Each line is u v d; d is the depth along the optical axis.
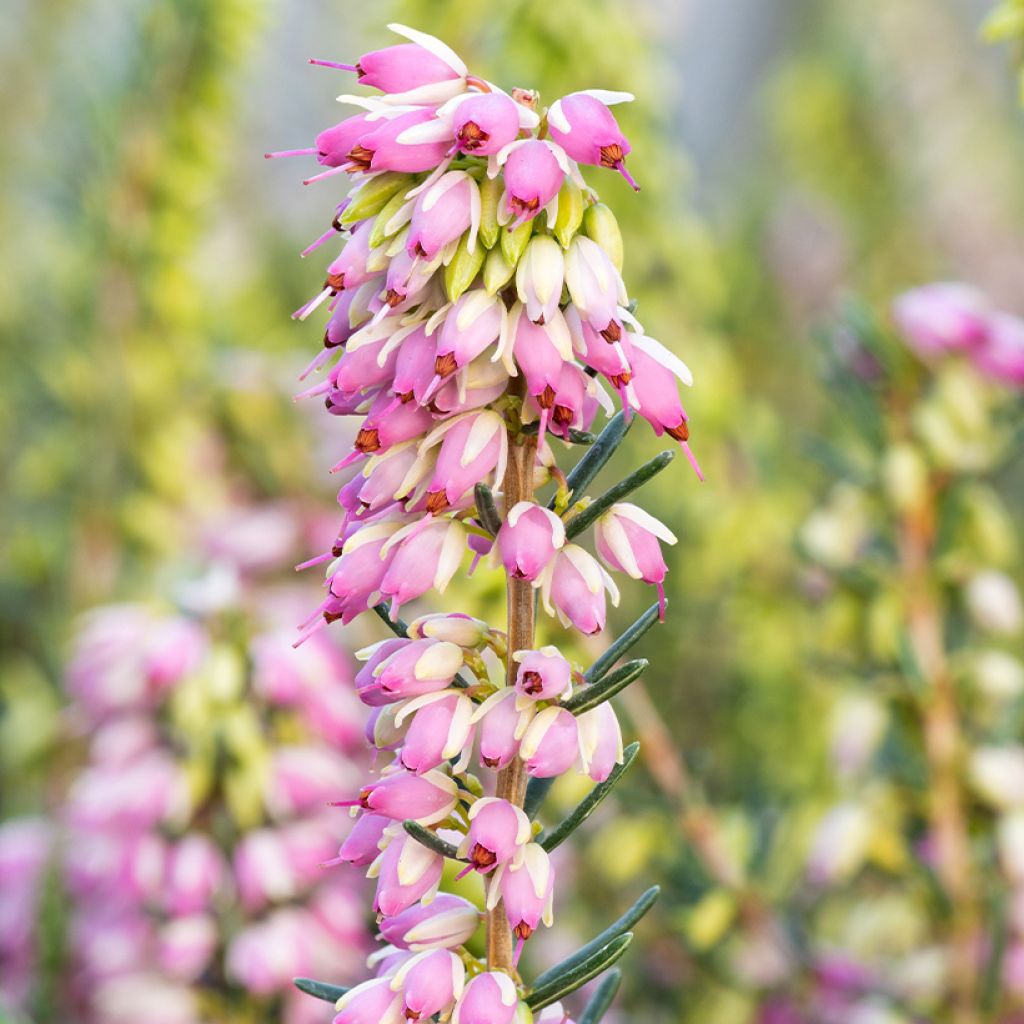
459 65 0.35
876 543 0.51
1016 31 0.42
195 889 0.51
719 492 0.71
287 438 0.76
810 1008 0.50
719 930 0.49
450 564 0.35
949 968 0.47
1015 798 0.47
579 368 0.35
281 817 0.52
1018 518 0.77
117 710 0.55
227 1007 0.52
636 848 0.50
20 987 0.60
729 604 0.70
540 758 0.35
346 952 0.52
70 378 0.78
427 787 0.35
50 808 0.68
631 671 0.35
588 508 0.35
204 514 0.76
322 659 0.53
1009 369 0.49
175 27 0.76
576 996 0.53
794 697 0.67
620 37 0.70
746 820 0.55
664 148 0.74
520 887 0.35
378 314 0.35
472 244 0.35
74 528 0.77
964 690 0.49
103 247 0.78
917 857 0.47
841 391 0.52
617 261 0.35
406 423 0.35
